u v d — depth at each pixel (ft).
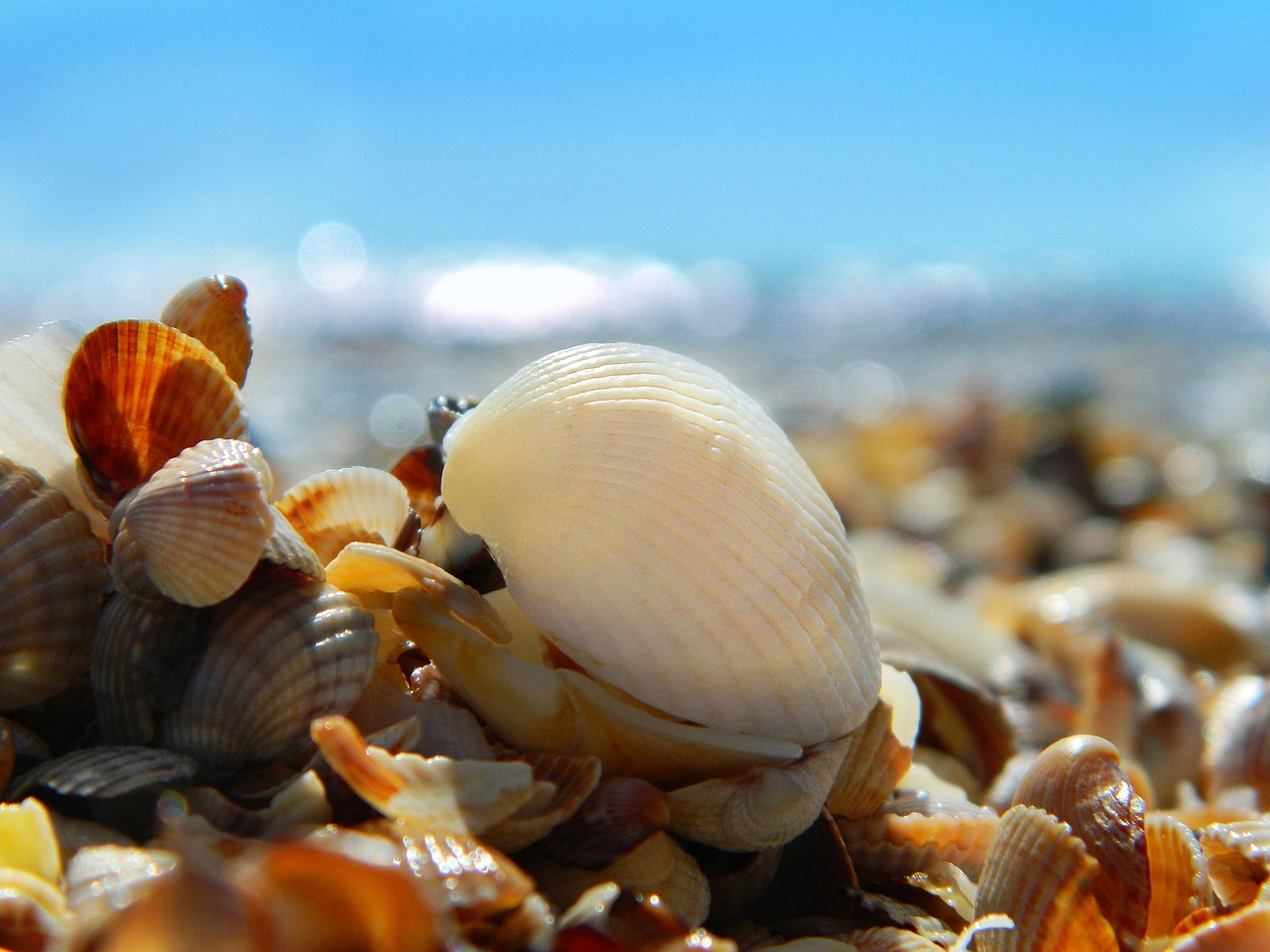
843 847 0.33
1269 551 1.07
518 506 0.32
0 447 0.33
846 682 0.33
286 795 0.27
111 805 0.28
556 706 0.31
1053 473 1.36
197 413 0.33
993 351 2.95
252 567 0.28
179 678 0.29
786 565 0.32
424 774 0.27
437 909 0.24
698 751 0.31
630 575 0.31
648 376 0.33
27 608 0.30
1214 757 0.50
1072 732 0.55
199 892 0.21
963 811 0.37
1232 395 2.12
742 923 0.32
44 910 0.24
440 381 2.02
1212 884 0.34
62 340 0.36
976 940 0.30
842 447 1.55
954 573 0.98
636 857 0.29
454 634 0.31
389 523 0.35
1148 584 0.80
